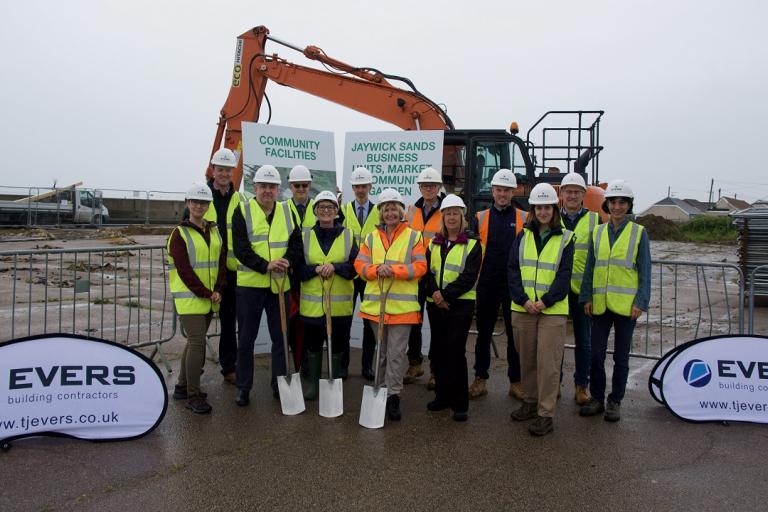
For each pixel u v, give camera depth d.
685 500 3.59
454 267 4.95
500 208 5.54
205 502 3.49
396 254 5.01
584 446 4.44
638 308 4.88
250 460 4.10
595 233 5.17
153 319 9.09
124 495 3.56
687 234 41.88
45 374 4.37
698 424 4.98
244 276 5.24
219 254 5.22
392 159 7.20
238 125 9.88
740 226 10.67
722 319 9.74
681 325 9.21
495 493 3.65
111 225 34.59
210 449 4.28
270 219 5.36
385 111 9.57
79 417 4.39
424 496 3.60
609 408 5.03
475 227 5.65
